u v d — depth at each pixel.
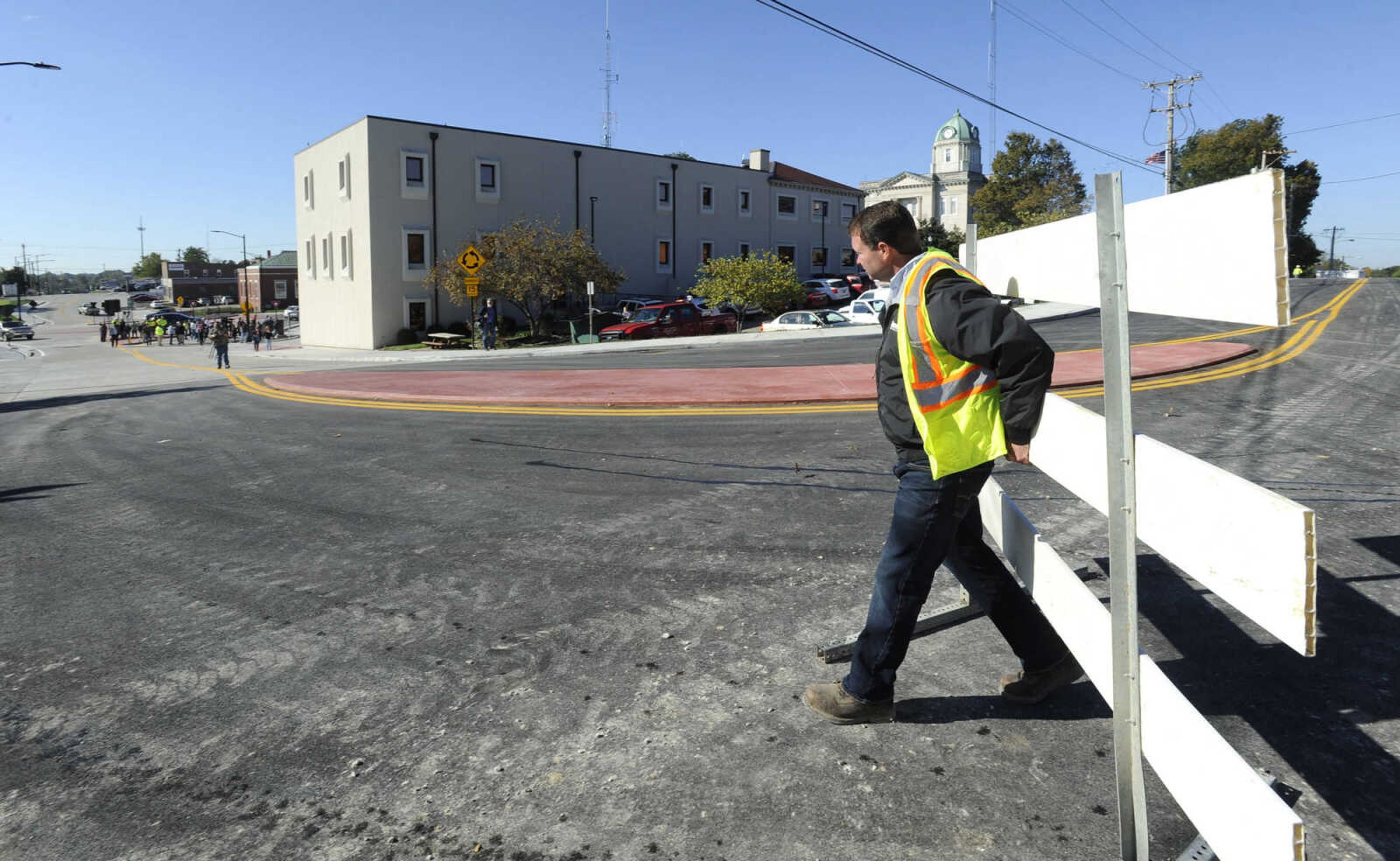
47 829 2.50
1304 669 3.23
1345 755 2.66
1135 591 2.05
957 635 3.69
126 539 5.55
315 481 7.06
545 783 2.67
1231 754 1.62
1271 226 1.79
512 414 10.29
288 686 3.38
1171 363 12.82
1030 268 3.33
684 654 3.55
